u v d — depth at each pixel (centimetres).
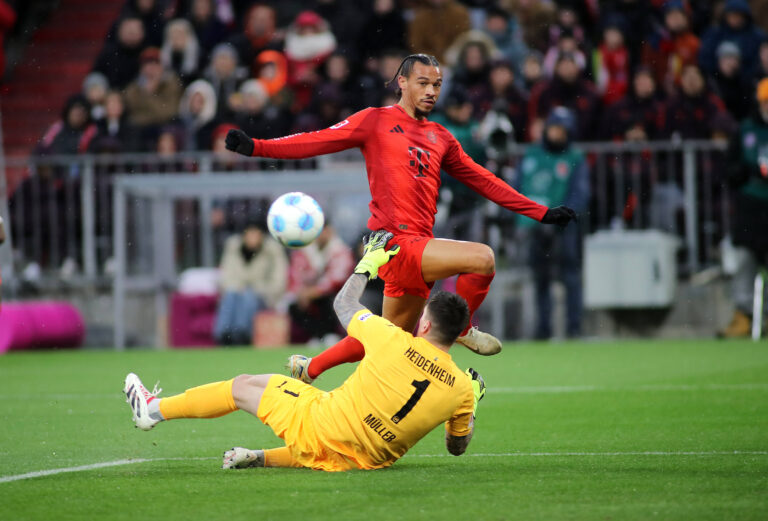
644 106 5203
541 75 5884
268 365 4047
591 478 1794
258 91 5653
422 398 1800
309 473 1842
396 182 2162
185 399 1909
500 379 3581
